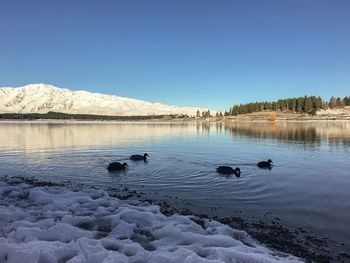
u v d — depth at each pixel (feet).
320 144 159.33
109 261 30.30
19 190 61.46
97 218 45.39
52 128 353.72
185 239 38.17
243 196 63.52
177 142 176.24
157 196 63.26
